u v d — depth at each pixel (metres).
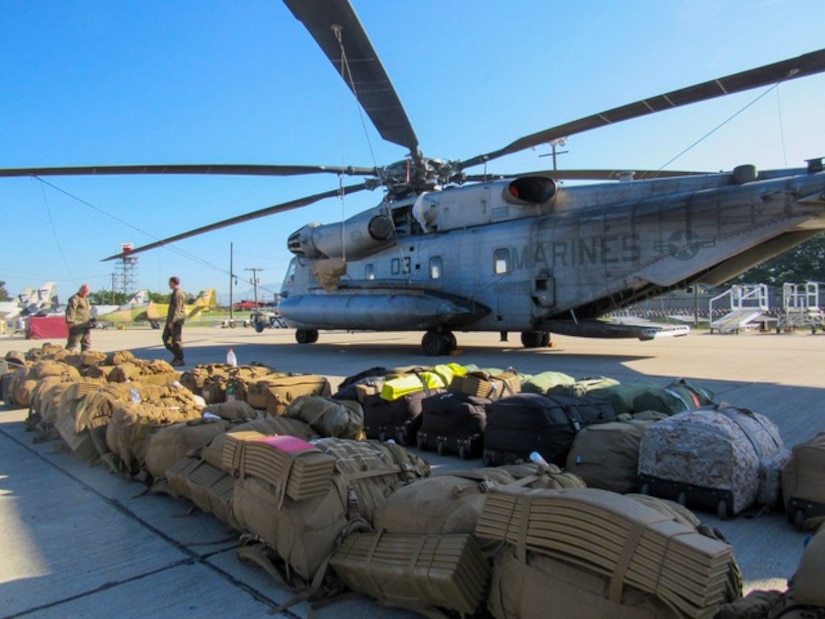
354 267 16.84
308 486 2.79
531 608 2.13
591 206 12.50
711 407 4.35
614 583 1.94
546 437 4.57
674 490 3.90
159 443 4.32
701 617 1.73
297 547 2.78
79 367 9.06
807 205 9.63
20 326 47.00
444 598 2.40
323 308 16.45
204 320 62.00
